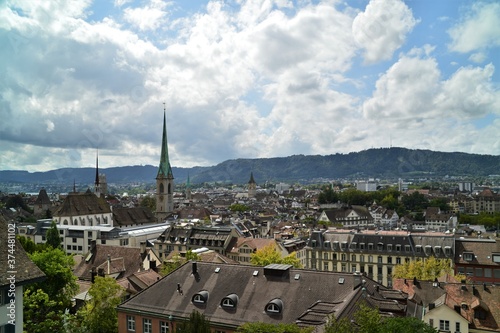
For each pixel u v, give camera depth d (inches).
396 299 2069.4
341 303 1889.8
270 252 4352.9
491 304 2864.2
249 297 2165.4
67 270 3031.5
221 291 2261.3
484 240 5036.9
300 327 1708.9
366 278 2186.3
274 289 2160.4
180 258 3971.5
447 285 3097.9
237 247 5679.1
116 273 4097.0
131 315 2374.5
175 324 2201.0
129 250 4475.9
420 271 4296.3
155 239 6584.6
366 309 1526.8
